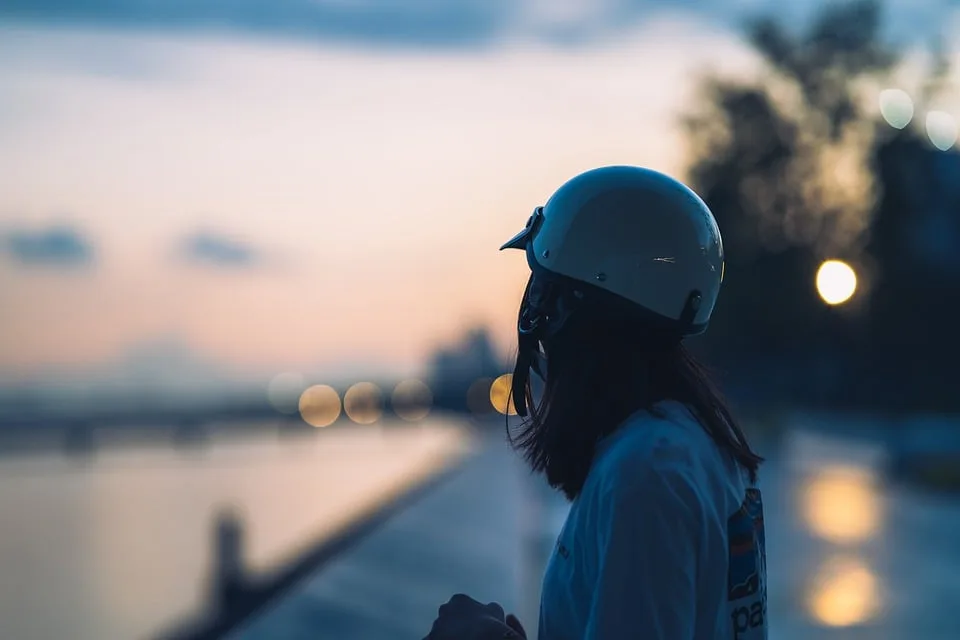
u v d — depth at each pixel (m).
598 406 2.27
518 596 9.84
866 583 11.18
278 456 92.00
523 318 2.40
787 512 18.48
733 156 59.09
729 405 2.45
